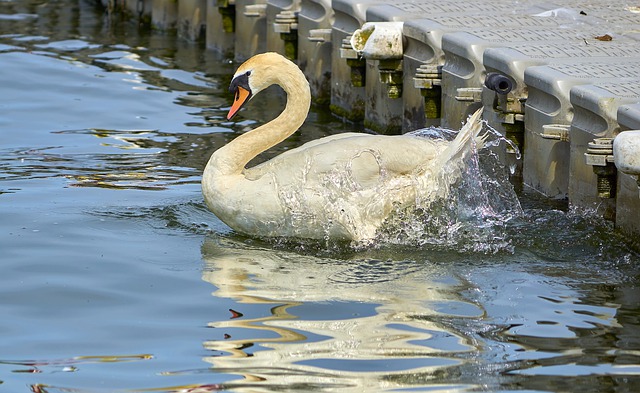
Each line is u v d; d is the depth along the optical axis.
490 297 11.55
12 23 28.53
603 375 9.62
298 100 13.91
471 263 12.61
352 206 13.09
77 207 14.61
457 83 17.12
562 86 14.86
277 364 9.81
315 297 11.47
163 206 14.76
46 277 11.99
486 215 13.93
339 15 20.81
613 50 16.62
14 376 9.59
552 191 15.31
